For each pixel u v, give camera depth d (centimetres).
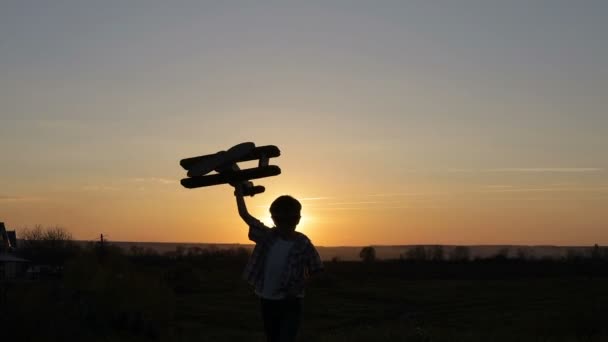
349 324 4828
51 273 6919
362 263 13862
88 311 2938
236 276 8825
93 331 2791
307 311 5938
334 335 1442
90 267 3131
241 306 5894
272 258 602
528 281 10125
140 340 3055
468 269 12669
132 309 3147
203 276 7894
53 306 2516
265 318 612
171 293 3509
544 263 13038
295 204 612
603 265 12381
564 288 8594
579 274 11325
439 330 1541
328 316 5512
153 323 3250
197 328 4019
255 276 610
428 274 11719
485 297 7550
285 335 593
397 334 1361
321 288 8675
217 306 5806
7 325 2172
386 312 5878
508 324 3966
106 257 3647
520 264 13062
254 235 618
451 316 5272
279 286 596
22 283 2686
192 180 639
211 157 641
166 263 9075
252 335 1809
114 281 3225
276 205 612
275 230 616
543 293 7888
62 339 2384
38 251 8431
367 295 7806
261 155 635
